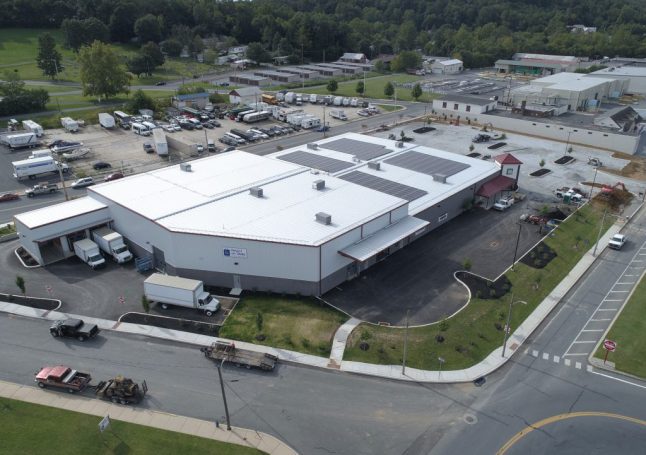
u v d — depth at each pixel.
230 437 40.25
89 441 39.66
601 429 41.56
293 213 64.94
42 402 43.59
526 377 47.47
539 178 100.06
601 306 58.81
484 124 140.25
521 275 64.62
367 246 61.75
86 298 58.62
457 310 57.06
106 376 46.66
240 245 58.31
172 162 107.31
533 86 162.62
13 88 140.38
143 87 177.75
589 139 122.06
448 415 42.81
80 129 130.62
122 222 68.69
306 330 52.94
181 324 54.00
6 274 63.53
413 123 143.12
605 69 194.25
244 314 55.75
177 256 60.47
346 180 79.81
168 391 45.00
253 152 115.38
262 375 47.03
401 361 48.97
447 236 74.94
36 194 89.19
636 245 73.75
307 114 144.75
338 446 39.62
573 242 74.00
